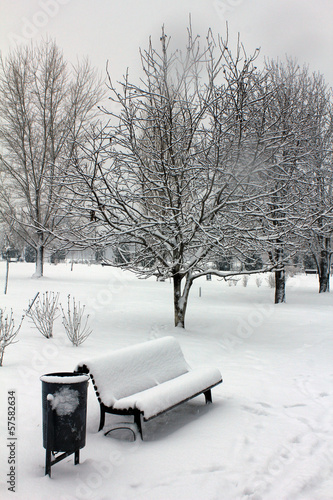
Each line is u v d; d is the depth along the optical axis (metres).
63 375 3.97
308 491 3.57
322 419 5.36
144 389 5.01
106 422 4.89
